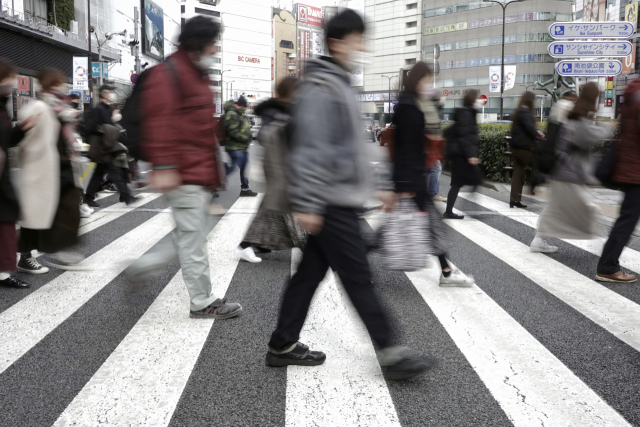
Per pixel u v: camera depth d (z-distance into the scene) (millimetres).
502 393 2762
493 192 11430
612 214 8391
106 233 7035
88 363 3113
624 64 43719
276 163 2717
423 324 3793
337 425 2439
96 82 45688
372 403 2648
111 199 10352
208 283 3895
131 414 2531
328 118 2521
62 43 38812
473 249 6250
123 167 9430
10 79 4340
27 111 4578
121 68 55781
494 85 36312
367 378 2932
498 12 85125
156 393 2742
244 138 10461
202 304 3883
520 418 2512
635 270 5293
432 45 96250
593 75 11742
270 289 4648
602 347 3391
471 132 7672
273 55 154500
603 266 4898
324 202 2578
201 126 3521
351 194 2646
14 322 3799
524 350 3332
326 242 2703
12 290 4598
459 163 7867
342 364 3115
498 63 85938
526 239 6801
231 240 6668
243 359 3180
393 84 106812
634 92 4477
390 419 2496
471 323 3816
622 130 4637
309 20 170500
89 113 9148
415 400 2684
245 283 4828
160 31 75000
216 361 3150
